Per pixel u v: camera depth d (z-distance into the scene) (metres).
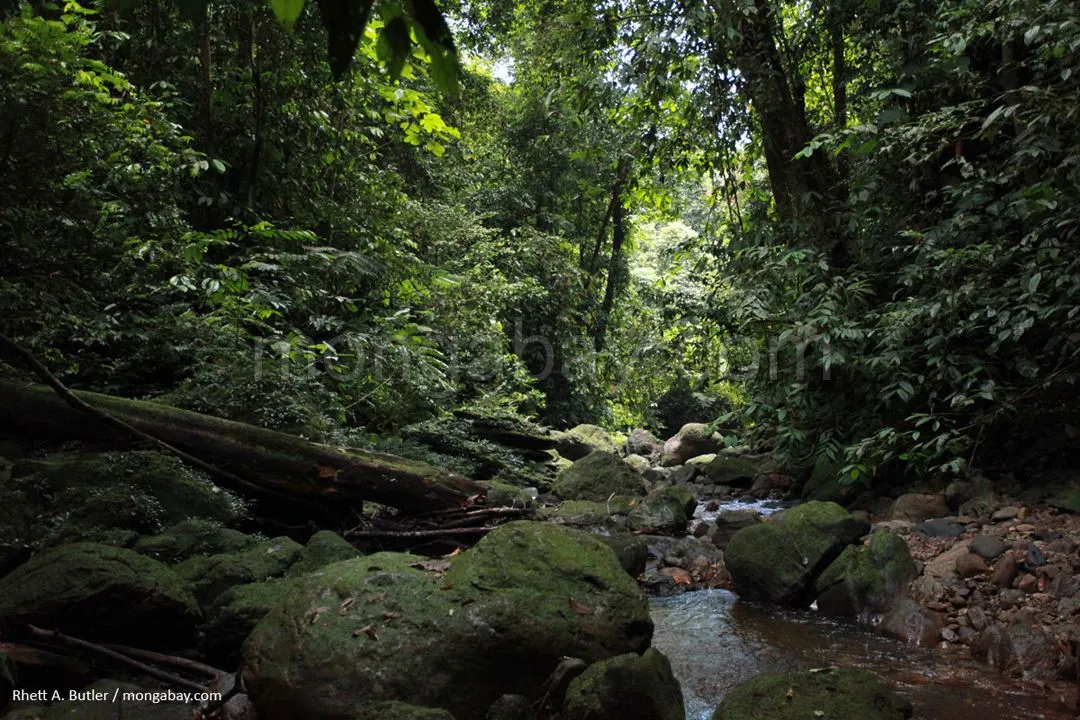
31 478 4.81
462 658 3.33
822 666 4.18
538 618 3.49
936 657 4.28
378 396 8.63
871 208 7.69
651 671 3.18
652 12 8.67
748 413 8.44
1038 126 5.84
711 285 8.66
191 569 4.27
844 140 7.32
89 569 3.64
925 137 6.71
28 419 5.34
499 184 17.84
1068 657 3.87
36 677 3.38
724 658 4.34
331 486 5.87
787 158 8.76
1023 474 6.61
